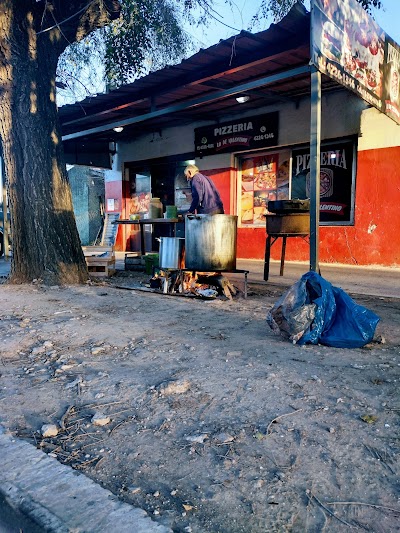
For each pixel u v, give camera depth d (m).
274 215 6.50
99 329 4.01
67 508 1.58
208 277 5.76
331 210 9.28
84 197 19.66
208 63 6.44
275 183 10.23
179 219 7.31
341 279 6.84
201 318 4.40
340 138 8.86
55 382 2.79
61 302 5.29
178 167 12.09
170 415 2.29
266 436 2.04
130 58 9.23
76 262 6.82
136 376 2.84
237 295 5.65
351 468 1.79
